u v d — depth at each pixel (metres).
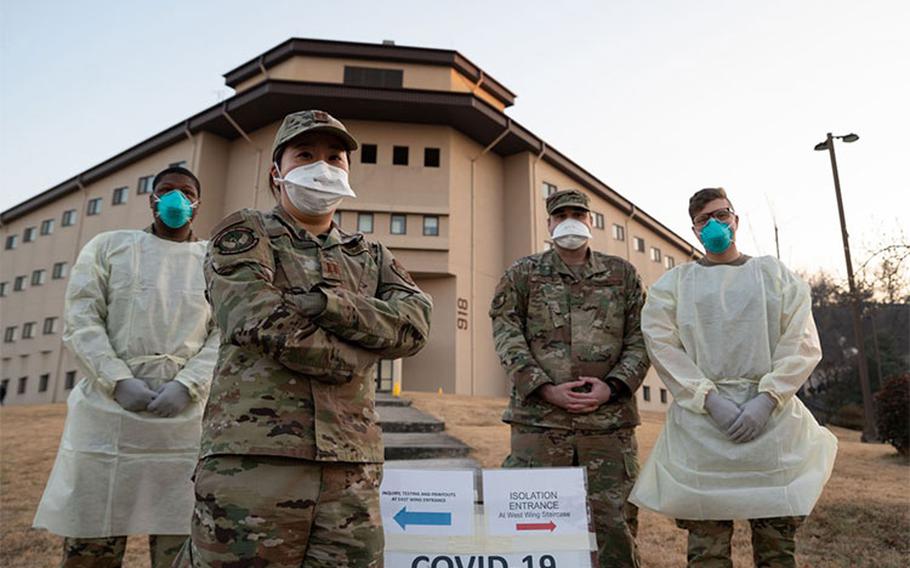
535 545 2.54
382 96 19.66
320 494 1.82
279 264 2.01
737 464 2.86
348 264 2.15
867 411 11.00
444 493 2.62
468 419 10.80
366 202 20.44
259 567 1.67
